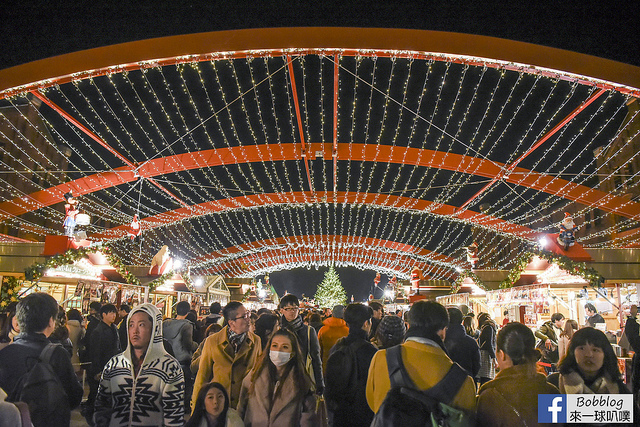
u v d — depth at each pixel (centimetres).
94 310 830
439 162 2561
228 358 439
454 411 262
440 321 297
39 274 997
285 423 366
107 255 1152
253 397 379
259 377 382
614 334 1116
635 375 360
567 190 2447
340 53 1112
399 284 3569
